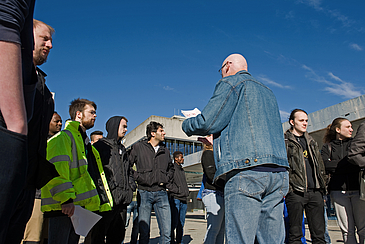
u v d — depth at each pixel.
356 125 9.47
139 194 4.14
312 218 3.34
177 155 5.88
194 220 13.81
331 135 3.97
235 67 2.45
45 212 2.28
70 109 3.24
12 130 0.90
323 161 3.70
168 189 4.46
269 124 2.10
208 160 3.67
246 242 1.90
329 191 3.68
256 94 2.14
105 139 3.59
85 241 3.57
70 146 2.55
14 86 0.91
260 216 2.07
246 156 1.98
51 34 1.87
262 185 1.96
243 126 2.06
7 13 0.92
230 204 2.00
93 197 2.65
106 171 3.38
